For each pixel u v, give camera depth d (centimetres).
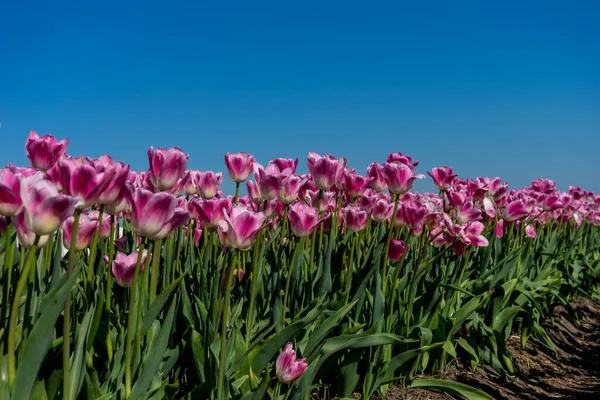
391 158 117
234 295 104
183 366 89
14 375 56
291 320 95
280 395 85
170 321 70
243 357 79
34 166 73
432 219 117
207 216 82
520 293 160
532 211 166
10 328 55
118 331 81
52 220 51
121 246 93
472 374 138
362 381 109
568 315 213
